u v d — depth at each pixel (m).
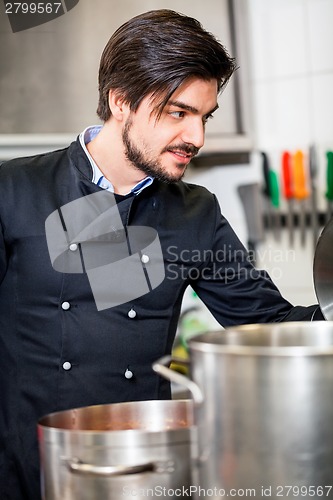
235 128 2.91
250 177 3.12
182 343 2.99
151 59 1.42
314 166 2.97
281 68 3.02
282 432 0.96
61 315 1.57
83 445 1.05
